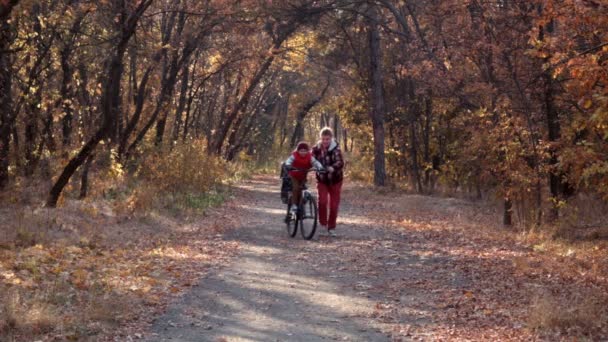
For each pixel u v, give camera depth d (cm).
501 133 1484
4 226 1223
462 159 2041
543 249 1184
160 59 2384
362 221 1708
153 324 725
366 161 3534
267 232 1487
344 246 1257
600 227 1391
